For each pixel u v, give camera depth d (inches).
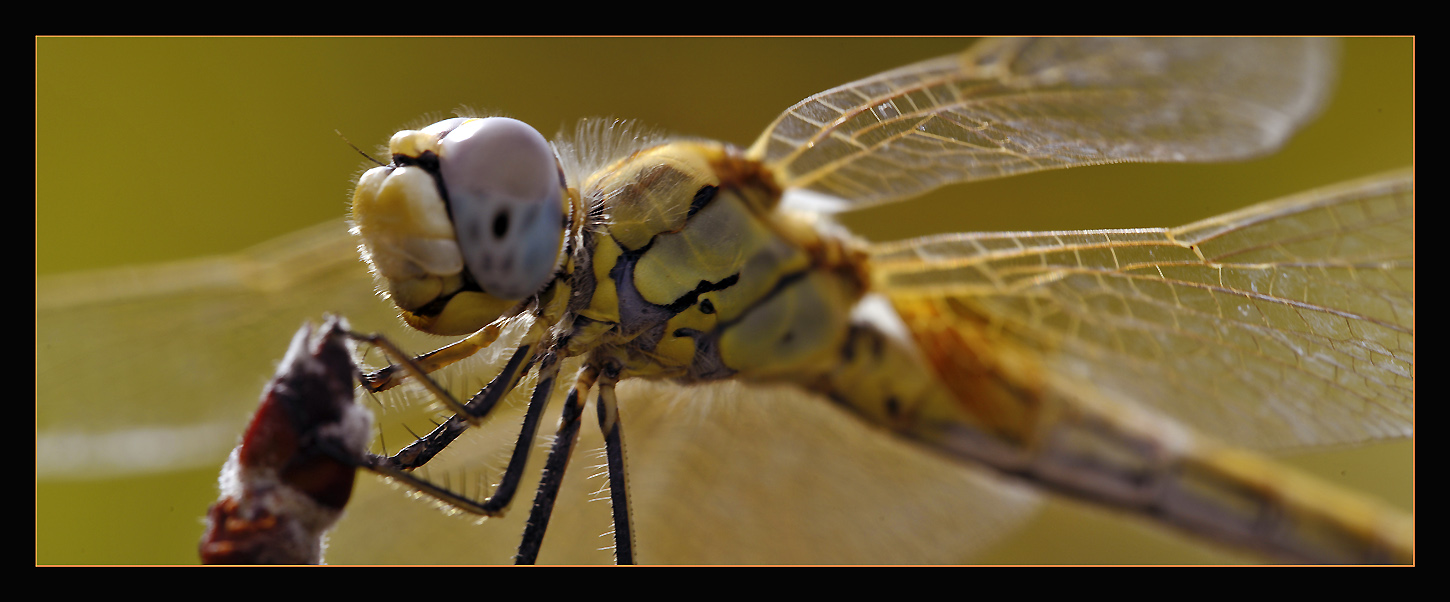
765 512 4.8
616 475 4.2
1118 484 4.5
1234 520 4.5
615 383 4.2
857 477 4.9
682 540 4.7
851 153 4.2
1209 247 4.2
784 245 4.3
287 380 3.9
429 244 4.0
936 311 4.4
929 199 6.0
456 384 4.4
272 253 4.6
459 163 4.0
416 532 4.7
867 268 4.4
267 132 6.2
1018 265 4.3
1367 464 5.7
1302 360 4.3
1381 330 4.2
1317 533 4.5
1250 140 4.1
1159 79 4.1
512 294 4.0
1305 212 4.2
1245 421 4.4
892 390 4.4
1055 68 4.1
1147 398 4.5
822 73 6.3
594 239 4.2
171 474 5.5
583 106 6.4
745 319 4.3
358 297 4.6
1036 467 4.5
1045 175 6.1
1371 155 6.0
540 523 4.1
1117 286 4.3
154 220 6.0
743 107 6.4
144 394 4.7
